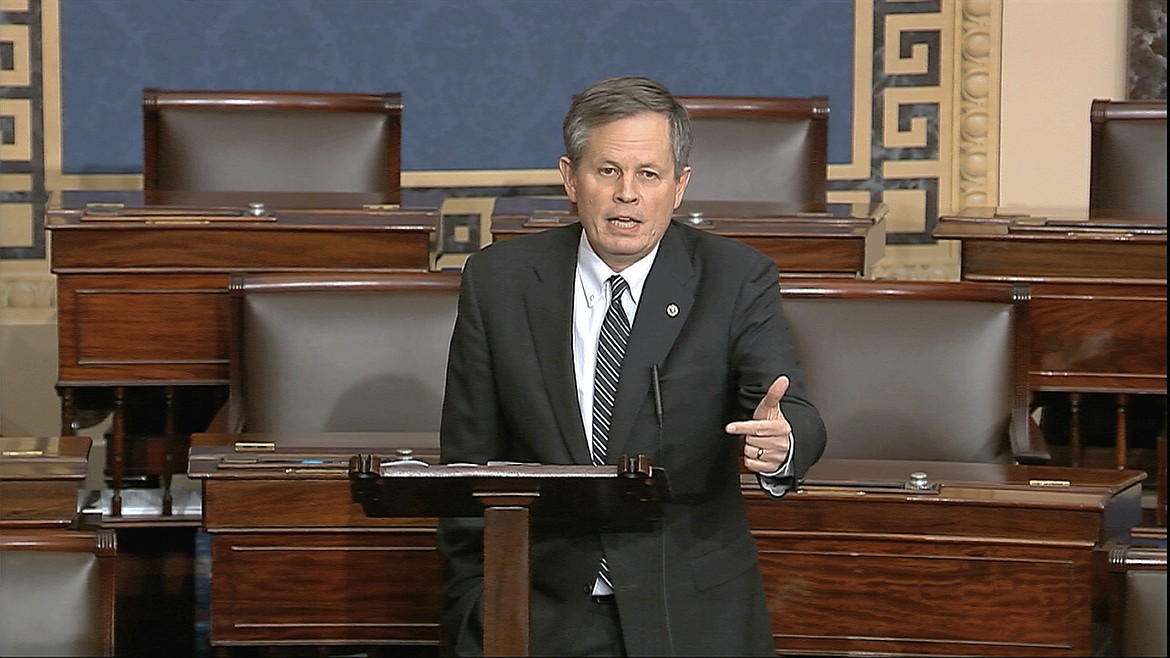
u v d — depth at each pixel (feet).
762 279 31.78
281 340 44.45
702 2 69.00
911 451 43.65
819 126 59.62
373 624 37.65
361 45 68.39
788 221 53.11
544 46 68.90
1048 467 39.19
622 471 26.23
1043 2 68.54
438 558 37.55
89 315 49.47
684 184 31.81
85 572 30.71
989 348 43.83
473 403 32.35
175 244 49.49
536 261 32.32
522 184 69.41
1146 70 67.82
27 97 67.15
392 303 45.06
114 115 67.72
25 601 30.40
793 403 30.14
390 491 26.73
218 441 39.91
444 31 68.59
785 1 69.00
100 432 54.90
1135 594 30.58
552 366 31.40
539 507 27.76
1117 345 49.75
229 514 37.01
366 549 37.42
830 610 36.52
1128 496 37.27
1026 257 49.90
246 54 68.03
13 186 67.26
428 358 44.75
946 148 69.51
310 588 37.42
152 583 48.24
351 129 59.16
